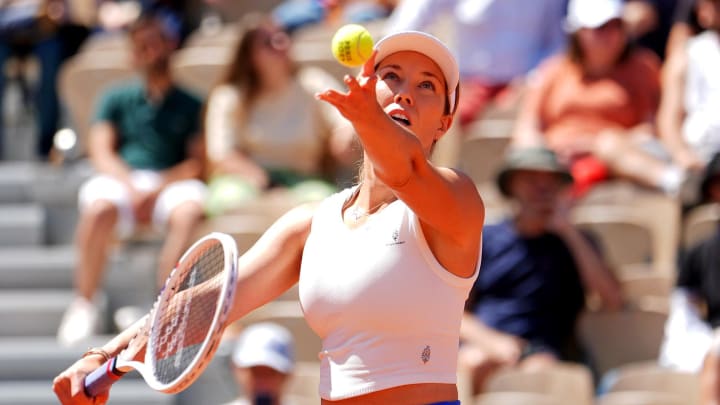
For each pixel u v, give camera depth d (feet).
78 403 35.45
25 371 82.99
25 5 111.86
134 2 128.26
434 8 102.53
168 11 123.85
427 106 34.04
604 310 79.46
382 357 33.42
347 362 33.76
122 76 107.76
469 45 102.78
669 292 83.20
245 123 92.89
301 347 78.59
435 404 33.42
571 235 79.05
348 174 92.63
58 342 86.53
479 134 98.63
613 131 94.27
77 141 108.27
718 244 76.64
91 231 86.84
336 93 29.53
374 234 33.71
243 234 83.05
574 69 96.27
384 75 34.14
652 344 79.05
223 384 78.13
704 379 68.28
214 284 32.14
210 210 88.48
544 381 71.56
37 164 112.98
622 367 79.20
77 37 112.27
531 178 78.69
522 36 102.58
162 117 92.53
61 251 95.61
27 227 96.37
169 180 90.33
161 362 33.12
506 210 86.69
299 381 73.77
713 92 92.22
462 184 31.99
